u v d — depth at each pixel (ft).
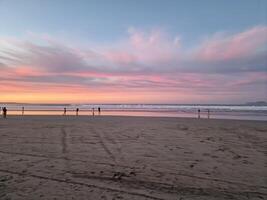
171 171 21.17
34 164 22.74
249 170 21.77
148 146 32.65
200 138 40.29
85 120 76.18
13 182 17.66
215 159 25.79
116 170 21.20
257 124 65.05
